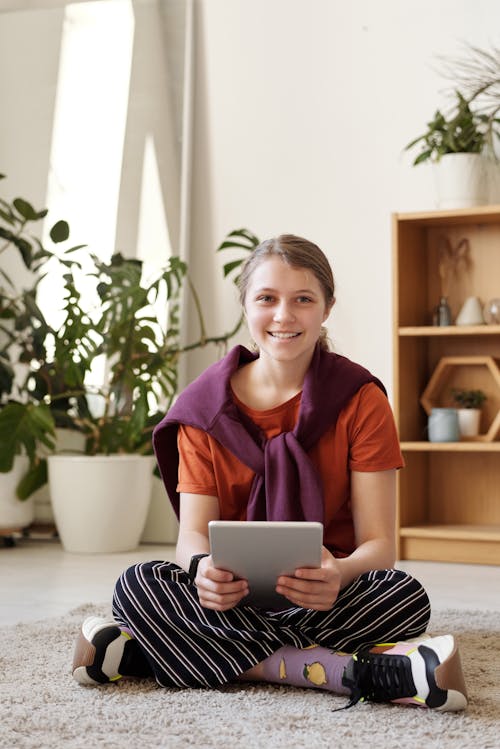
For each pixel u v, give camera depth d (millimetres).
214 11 3809
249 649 1532
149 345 3643
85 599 2443
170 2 3844
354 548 1751
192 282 3822
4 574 2873
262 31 3744
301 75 3686
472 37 3461
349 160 3613
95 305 3750
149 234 3797
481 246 3410
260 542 1399
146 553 3406
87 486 3361
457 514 3434
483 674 1619
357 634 1545
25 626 2025
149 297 3770
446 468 3449
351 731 1289
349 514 1752
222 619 1540
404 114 3543
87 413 3639
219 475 1718
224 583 1455
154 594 1532
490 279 3398
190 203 3816
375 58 3586
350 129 3615
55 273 3803
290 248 1647
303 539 1391
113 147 3863
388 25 3568
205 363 3795
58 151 3914
